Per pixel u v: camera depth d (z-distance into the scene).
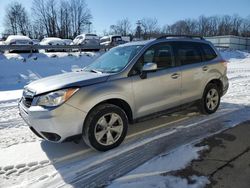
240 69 17.12
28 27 67.25
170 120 5.98
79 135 4.26
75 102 4.14
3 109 7.61
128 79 4.70
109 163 4.14
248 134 5.00
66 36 66.69
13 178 3.86
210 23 79.69
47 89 4.20
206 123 5.72
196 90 5.89
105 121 4.43
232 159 4.04
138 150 4.52
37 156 4.47
